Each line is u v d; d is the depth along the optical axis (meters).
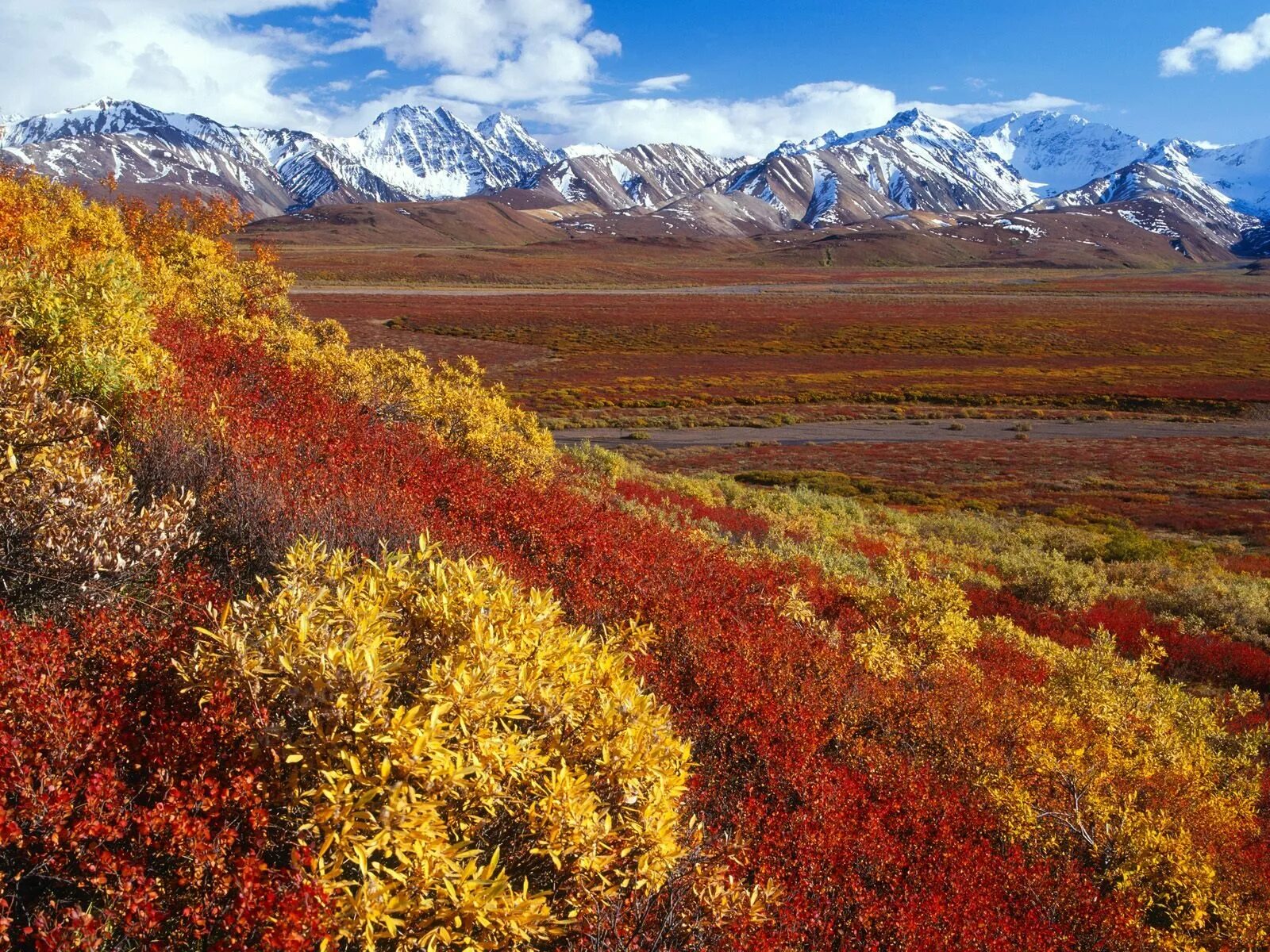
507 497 10.02
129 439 6.80
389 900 2.40
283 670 2.83
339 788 2.51
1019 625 15.68
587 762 3.40
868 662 7.92
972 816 6.08
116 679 3.03
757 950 3.37
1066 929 5.15
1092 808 6.46
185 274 25.11
